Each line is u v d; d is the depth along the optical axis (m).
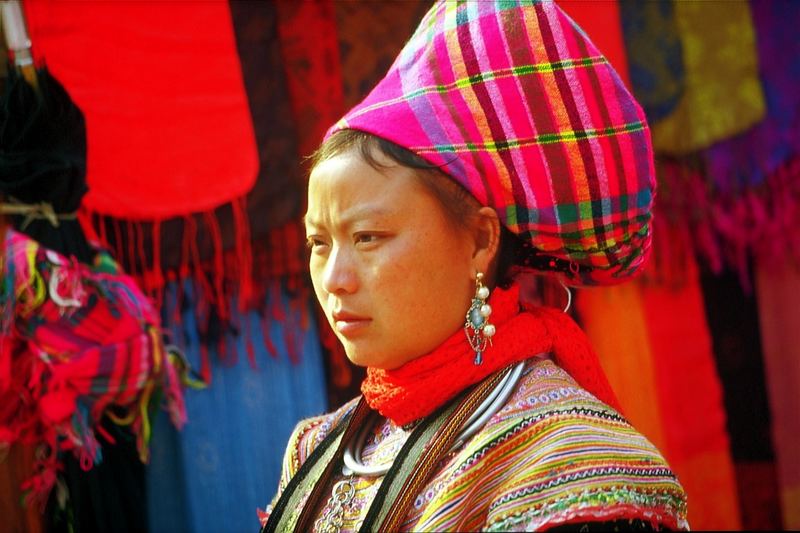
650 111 2.51
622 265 1.19
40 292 1.93
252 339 2.43
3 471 2.04
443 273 1.08
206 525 2.44
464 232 1.10
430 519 1.02
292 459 1.35
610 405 1.25
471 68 1.08
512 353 1.12
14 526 2.04
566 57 1.08
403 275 1.07
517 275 1.24
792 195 2.61
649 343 2.70
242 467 2.43
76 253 2.04
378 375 1.18
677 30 2.51
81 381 1.96
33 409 1.98
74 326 1.97
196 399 2.42
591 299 2.69
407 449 1.10
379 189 1.07
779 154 2.54
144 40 2.26
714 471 2.76
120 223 2.31
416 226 1.07
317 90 2.40
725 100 2.53
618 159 1.09
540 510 0.98
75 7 2.19
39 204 2.00
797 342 2.77
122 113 2.24
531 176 1.07
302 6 2.40
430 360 1.11
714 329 2.79
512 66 1.08
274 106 2.36
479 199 1.08
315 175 1.11
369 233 1.07
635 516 0.97
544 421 1.05
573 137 1.08
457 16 1.11
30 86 1.96
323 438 1.33
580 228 1.10
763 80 2.54
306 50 2.40
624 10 2.50
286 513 1.24
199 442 2.43
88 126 2.21
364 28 2.42
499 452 1.05
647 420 2.69
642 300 2.70
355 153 1.09
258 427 2.44
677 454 2.72
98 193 2.22
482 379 1.12
